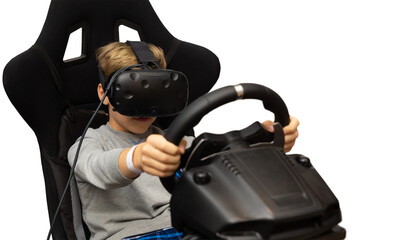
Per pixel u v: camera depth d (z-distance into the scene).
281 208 0.97
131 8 1.67
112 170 1.20
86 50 1.61
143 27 1.69
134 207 1.46
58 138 1.54
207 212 0.98
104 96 1.33
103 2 1.61
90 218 1.44
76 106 1.61
